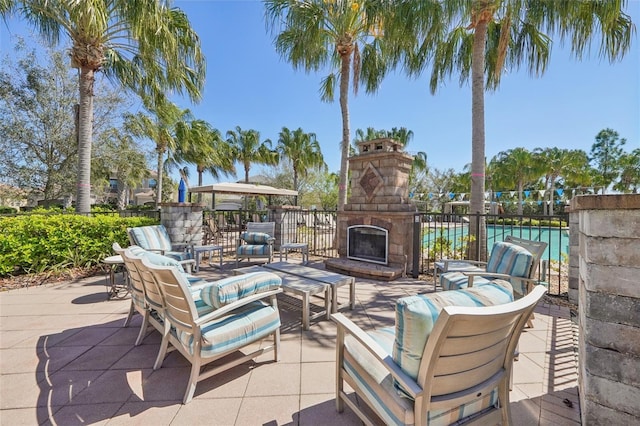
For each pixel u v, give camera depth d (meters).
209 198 22.80
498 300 1.23
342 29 6.42
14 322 2.84
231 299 1.88
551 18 4.50
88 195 5.66
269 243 5.38
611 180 24.27
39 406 1.66
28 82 8.20
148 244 4.22
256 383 1.91
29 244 4.26
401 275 4.70
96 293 3.71
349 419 1.59
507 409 1.35
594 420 1.28
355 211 5.32
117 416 1.59
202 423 1.55
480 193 5.13
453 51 6.25
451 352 1.08
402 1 4.70
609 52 4.74
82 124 5.57
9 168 8.22
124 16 5.00
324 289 2.94
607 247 1.23
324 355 2.28
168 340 2.06
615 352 1.22
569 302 3.40
